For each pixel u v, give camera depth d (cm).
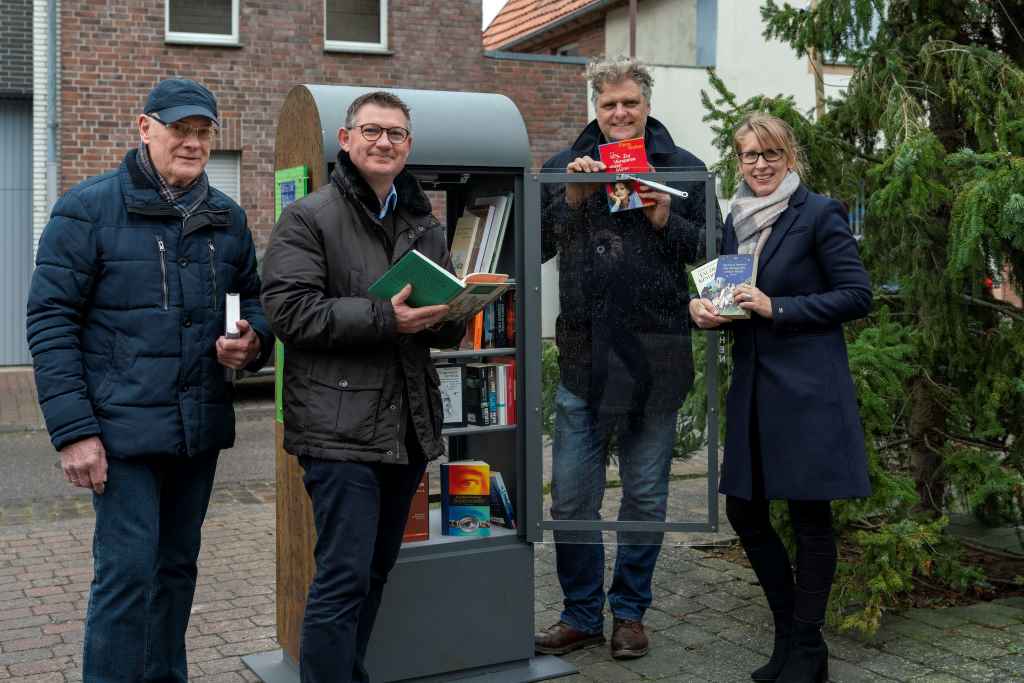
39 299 310
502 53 1584
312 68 1484
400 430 326
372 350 321
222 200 340
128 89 1408
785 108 496
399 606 388
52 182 1388
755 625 458
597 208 418
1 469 848
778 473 375
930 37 517
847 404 376
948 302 478
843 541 489
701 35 1587
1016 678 392
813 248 382
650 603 437
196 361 325
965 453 472
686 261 419
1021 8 517
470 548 403
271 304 318
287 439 325
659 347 423
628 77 414
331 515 320
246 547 604
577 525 416
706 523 421
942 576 467
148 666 348
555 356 420
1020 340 469
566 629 432
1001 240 443
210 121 324
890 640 434
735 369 394
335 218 326
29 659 425
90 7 1384
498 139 402
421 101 394
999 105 477
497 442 436
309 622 321
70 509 707
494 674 404
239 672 413
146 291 319
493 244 415
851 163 513
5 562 571
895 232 488
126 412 314
